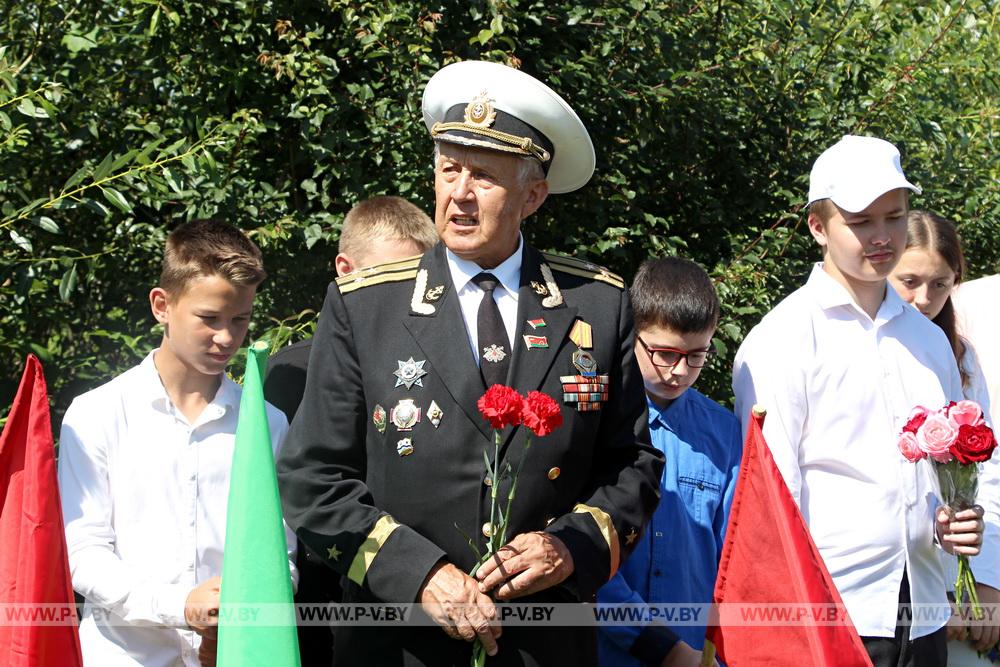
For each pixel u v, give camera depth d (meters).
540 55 5.13
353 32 4.82
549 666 2.44
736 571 2.58
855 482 3.10
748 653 2.54
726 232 5.62
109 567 2.56
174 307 2.73
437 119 2.72
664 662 2.86
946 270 3.65
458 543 2.43
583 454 2.53
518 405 2.25
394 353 2.52
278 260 4.85
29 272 4.08
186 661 2.70
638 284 3.10
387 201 3.60
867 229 3.10
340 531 2.43
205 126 4.54
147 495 2.69
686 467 3.07
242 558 2.30
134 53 4.93
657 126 5.41
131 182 4.11
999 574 3.42
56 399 4.57
